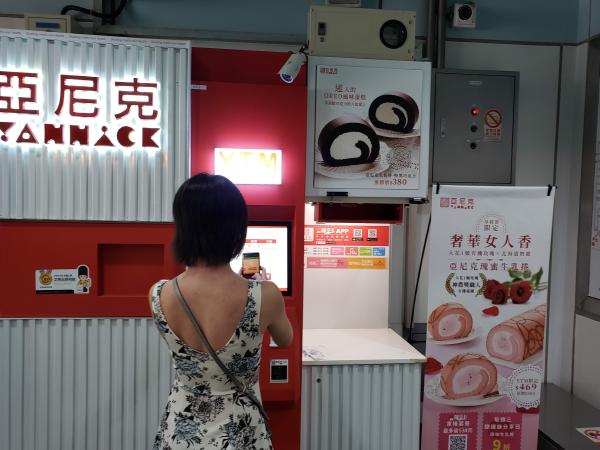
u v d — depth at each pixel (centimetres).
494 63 304
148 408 215
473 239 240
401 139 232
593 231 301
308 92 226
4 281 206
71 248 208
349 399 236
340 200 234
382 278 285
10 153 203
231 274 139
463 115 278
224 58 216
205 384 136
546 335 320
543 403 297
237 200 136
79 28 272
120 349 213
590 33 298
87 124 205
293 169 219
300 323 218
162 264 216
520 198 240
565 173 314
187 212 132
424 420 244
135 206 210
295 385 215
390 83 230
